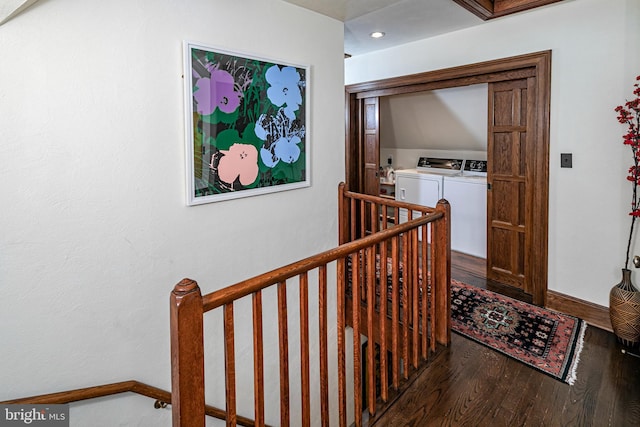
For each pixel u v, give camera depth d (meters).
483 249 4.57
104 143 1.82
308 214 2.94
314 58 2.87
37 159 1.62
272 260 2.70
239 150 2.40
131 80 1.89
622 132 2.69
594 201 2.88
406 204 2.70
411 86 4.18
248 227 2.52
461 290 3.59
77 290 1.77
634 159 2.59
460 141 5.13
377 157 4.78
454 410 1.96
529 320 2.97
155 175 2.02
